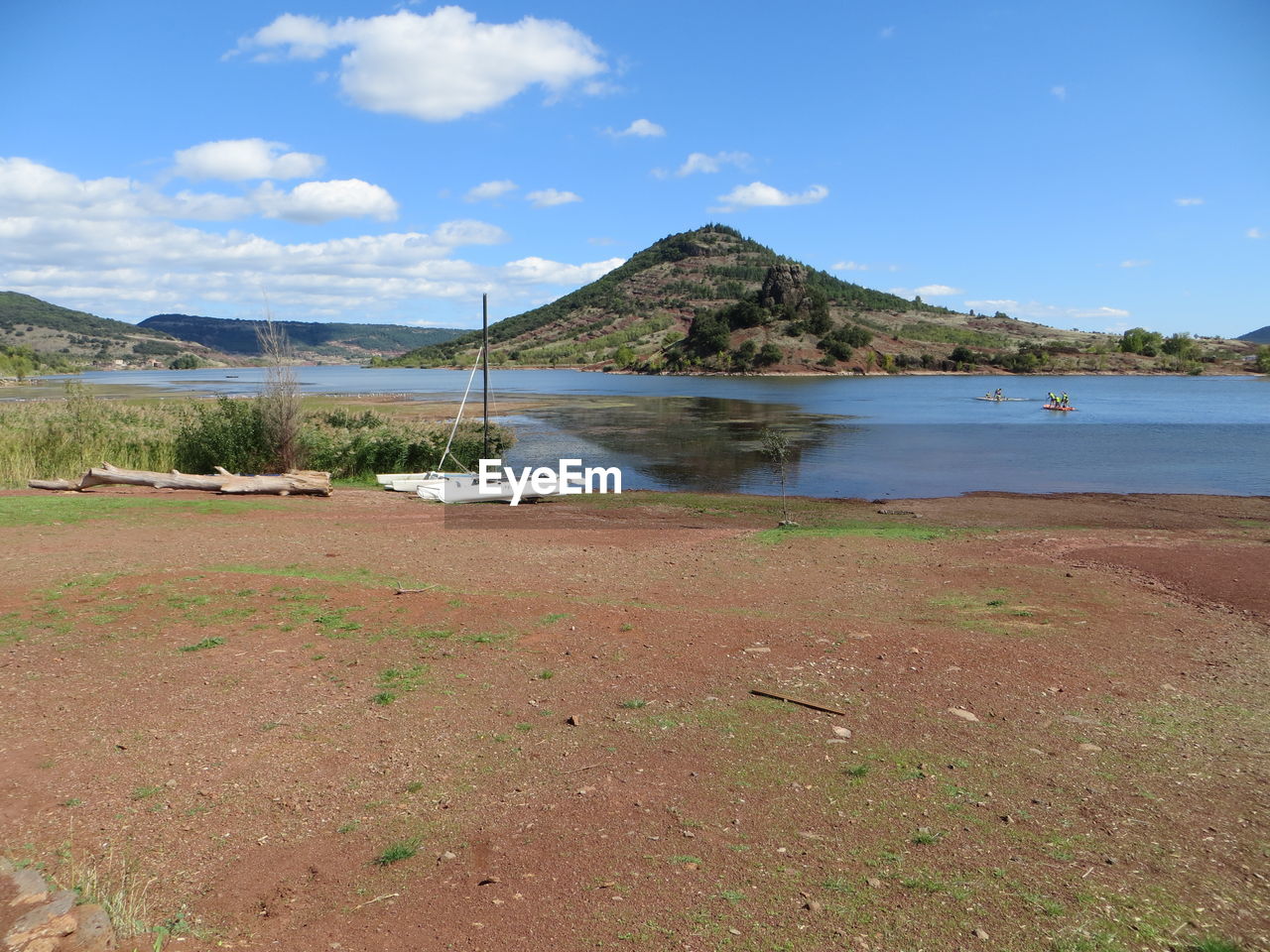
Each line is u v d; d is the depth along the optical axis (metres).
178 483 16.86
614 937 3.27
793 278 182.88
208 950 3.19
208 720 5.47
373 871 3.82
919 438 39.78
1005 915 3.39
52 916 3.27
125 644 6.89
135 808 4.34
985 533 14.30
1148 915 3.38
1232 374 155.88
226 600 8.19
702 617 8.12
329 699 5.88
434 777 4.75
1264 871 3.74
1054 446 36.25
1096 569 10.91
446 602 8.41
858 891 3.59
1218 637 7.71
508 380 134.25
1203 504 19.92
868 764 4.92
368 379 145.25
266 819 4.28
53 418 21.11
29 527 11.86
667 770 4.84
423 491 18.67
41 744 5.06
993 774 4.77
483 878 3.74
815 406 66.56
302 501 16.61
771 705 5.86
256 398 20.78
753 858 3.88
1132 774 4.79
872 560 11.58
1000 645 7.34
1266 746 5.20
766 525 15.85
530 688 6.15
